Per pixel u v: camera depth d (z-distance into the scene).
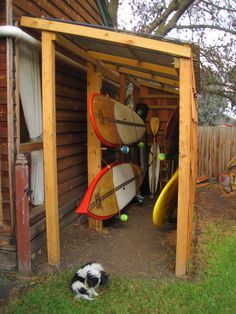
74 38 3.82
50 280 3.44
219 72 11.53
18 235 3.53
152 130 7.40
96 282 3.18
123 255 4.16
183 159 3.44
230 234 4.95
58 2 4.77
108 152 7.37
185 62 3.32
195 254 4.14
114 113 5.37
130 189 5.86
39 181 4.30
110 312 2.93
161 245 4.50
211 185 8.90
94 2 6.47
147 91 7.98
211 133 9.54
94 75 4.98
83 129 5.90
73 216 5.36
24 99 3.90
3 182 3.63
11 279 3.48
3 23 3.48
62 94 4.96
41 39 3.82
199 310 2.96
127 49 3.78
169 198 4.80
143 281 3.44
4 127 3.59
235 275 3.57
